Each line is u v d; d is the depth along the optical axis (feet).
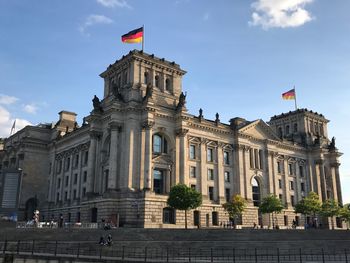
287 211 404.16
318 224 431.84
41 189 421.59
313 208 370.94
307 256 202.49
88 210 305.53
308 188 440.04
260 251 210.79
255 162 390.21
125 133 303.48
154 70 336.49
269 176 393.91
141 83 321.11
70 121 449.48
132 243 187.73
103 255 171.01
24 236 198.90
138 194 287.69
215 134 360.48
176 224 298.97
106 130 323.57
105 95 355.56
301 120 468.34
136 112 305.32
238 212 317.22
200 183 334.44
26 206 409.69
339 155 465.06
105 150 324.39
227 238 234.79
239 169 365.20
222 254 184.44
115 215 281.95
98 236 208.95
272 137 413.18
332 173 461.78
